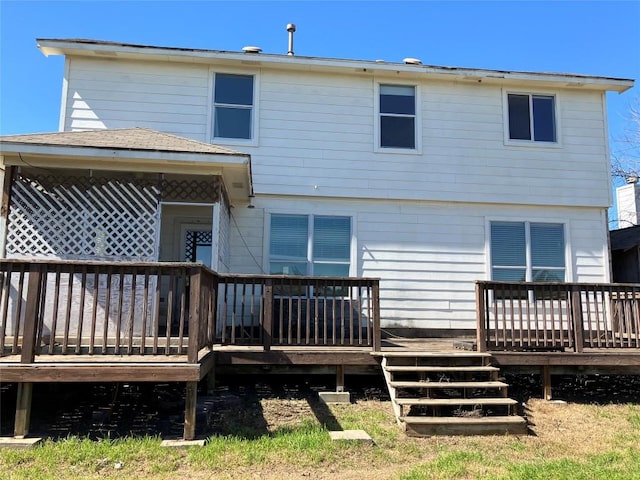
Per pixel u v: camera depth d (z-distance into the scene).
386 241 10.56
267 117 10.54
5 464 4.37
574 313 7.29
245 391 6.93
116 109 10.09
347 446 5.00
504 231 10.91
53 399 6.24
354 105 10.84
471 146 11.02
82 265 5.19
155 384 6.68
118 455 4.57
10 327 7.03
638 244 12.32
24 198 7.40
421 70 10.73
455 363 6.78
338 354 6.81
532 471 4.41
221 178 8.15
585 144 11.32
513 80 11.05
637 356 7.22
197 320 5.20
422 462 4.74
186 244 10.81
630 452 5.16
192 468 4.40
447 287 10.55
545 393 7.11
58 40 9.70
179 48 10.08
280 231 10.34
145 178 7.94
